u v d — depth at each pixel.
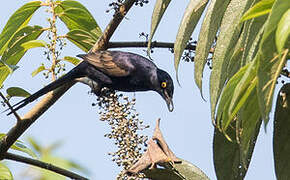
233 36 5.29
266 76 4.14
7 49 9.78
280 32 3.68
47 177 8.05
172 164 7.14
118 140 7.52
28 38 9.91
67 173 8.19
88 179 8.26
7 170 7.79
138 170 6.99
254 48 4.74
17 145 8.90
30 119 9.59
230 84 4.73
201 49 5.63
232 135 7.39
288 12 3.79
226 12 5.36
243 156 5.28
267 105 4.12
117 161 7.41
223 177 7.41
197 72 5.60
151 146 7.19
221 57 5.31
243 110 5.13
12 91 9.39
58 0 10.06
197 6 5.95
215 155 7.46
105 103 8.12
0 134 9.45
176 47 5.95
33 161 8.30
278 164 6.85
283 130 6.93
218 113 4.89
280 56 3.71
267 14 4.74
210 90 5.30
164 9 6.34
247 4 5.18
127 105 7.70
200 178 7.22
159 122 7.46
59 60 10.06
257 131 7.09
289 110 6.96
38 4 9.95
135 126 7.55
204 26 5.63
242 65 4.84
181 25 5.97
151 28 6.33
